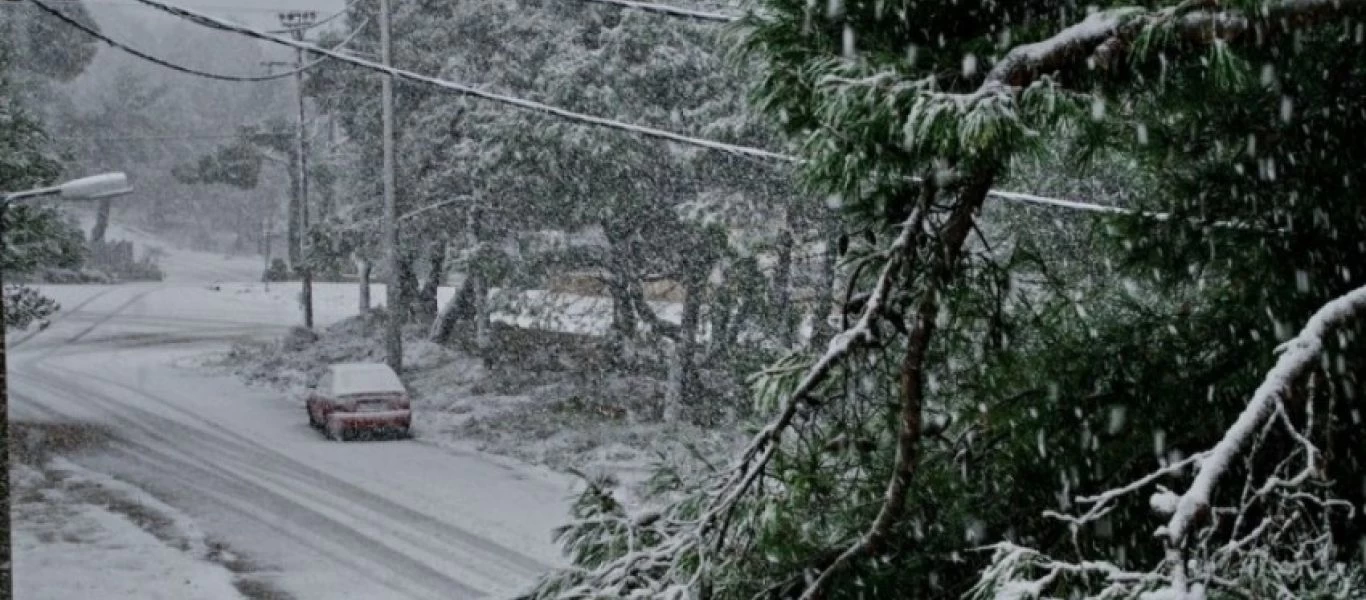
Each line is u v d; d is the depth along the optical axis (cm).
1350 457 585
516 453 2731
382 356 4028
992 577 422
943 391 689
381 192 4259
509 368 3544
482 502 2278
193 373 4094
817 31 588
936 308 588
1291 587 450
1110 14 518
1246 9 500
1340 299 453
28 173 2850
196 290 6931
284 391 3753
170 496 2327
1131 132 657
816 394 667
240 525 2109
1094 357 667
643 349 3281
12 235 2819
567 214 3048
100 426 3081
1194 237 665
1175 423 654
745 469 638
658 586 609
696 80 2788
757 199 2552
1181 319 668
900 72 543
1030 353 684
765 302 2573
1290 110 589
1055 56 520
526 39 3188
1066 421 661
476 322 4203
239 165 6950
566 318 3522
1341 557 580
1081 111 509
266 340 5028
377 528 2097
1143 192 761
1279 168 643
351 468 2586
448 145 3772
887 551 663
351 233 4359
